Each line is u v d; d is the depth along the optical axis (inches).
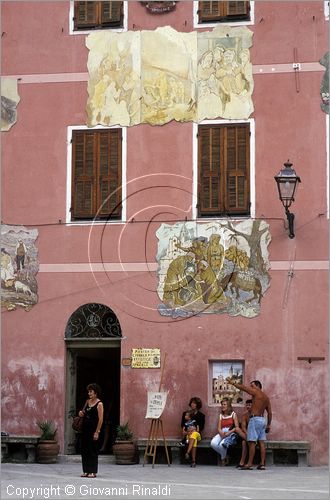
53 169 877.8
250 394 784.9
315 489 653.9
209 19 865.5
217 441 807.1
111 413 911.7
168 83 867.4
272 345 828.6
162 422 837.2
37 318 868.6
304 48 848.9
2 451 855.7
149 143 865.5
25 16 895.1
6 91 890.1
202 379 838.5
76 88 882.1
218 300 840.9
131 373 848.9
